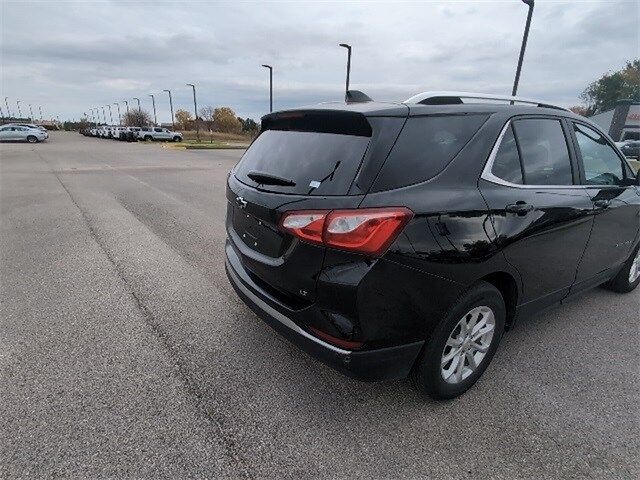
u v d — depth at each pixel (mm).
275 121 3037
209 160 21766
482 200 2443
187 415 2484
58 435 2295
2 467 2084
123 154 25281
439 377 2537
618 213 3637
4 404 2514
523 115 2900
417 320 2301
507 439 2389
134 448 2230
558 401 2721
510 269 2670
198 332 3414
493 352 2840
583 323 3773
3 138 40031
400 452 2275
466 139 2516
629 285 4434
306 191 2309
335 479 2100
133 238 6016
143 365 2953
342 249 2121
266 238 2580
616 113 43438
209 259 5156
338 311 2201
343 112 2377
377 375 2309
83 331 3383
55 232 6238
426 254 2215
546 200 2852
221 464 2156
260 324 3559
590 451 2320
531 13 13984
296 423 2455
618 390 2848
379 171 2178
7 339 3230
